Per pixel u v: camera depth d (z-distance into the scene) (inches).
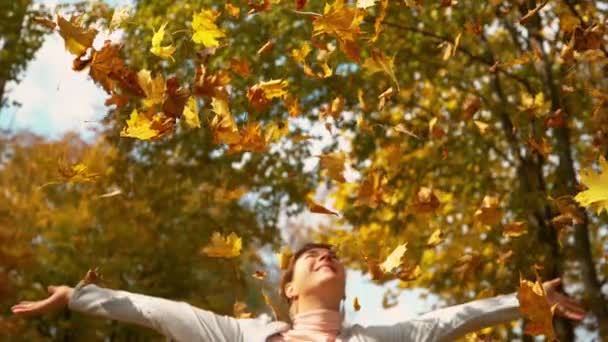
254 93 152.1
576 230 307.1
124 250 688.4
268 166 409.4
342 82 358.0
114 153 470.3
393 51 353.7
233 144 150.0
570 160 306.7
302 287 147.9
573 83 243.6
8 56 459.2
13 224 705.0
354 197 386.0
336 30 138.0
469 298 337.1
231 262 186.9
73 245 705.0
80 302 135.2
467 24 229.1
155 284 695.7
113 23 134.3
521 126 318.7
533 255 308.2
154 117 132.6
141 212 637.9
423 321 140.1
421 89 385.7
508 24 334.6
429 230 360.5
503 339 287.1
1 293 684.7
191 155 424.5
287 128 157.6
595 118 218.5
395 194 351.3
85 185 675.4
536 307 130.0
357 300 159.3
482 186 362.6
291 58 328.5
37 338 707.4
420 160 374.0
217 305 713.0
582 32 179.9
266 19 337.4
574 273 348.2
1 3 462.6
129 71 133.4
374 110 361.7
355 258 330.3
